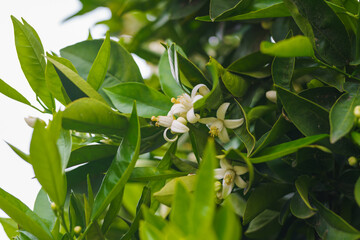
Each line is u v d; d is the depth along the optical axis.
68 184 0.49
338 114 0.39
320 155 0.43
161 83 0.49
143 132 0.48
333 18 0.43
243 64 0.46
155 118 0.44
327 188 0.44
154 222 0.37
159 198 0.41
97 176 0.50
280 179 0.44
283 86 0.43
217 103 0.45
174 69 0.45
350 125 0.38
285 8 0.45
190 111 0.44
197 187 0.33
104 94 0.50
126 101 0.47
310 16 0.43
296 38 0.38
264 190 0.43
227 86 0.46
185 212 0.34
